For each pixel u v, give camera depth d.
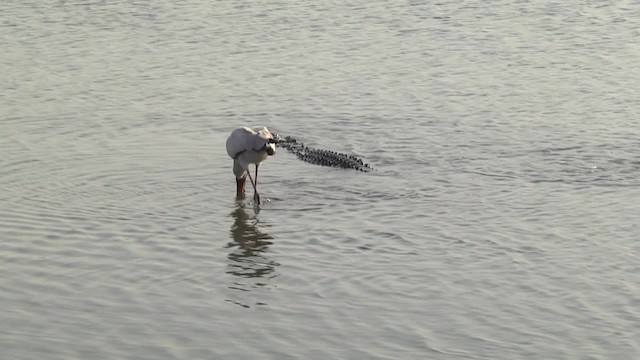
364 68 26.59
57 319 14.09
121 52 28.17
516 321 13.92
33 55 27.89
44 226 17.22
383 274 15.42
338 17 31.52
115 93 24.72
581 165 19.80
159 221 17.56
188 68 26.72
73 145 21.23
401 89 24.88
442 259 15.91
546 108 23.22
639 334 13.50
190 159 20.58
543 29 29.88
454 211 17.78
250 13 32.06
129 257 16.12
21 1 33.59
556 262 15.68
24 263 15.83
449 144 21.17
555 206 17.89
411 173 19.69
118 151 20.95
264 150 18.30
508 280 15.12
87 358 13.05
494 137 21.47
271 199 18.61
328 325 13.91
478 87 24.91
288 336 13.62
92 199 18.48
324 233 17.03
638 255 15.85
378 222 17.42
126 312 14.33
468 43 28.72
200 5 33.06
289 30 30.19
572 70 26.08
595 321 13.87
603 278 15.11
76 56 27.80
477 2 32.94
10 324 13.94
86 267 15.74
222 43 28.97
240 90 24.95
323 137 21.92
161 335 13.66
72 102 24.05
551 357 12.98
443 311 14.23
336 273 15.52
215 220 17.66
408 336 13.55
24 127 22.31
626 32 29.30
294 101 24.14
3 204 18.14
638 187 18.66
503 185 18.92
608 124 22.03
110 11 32.41
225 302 14.64
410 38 29.31
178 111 23.47
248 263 15.95
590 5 32.19
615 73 25.66
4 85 25.27
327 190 18.97
